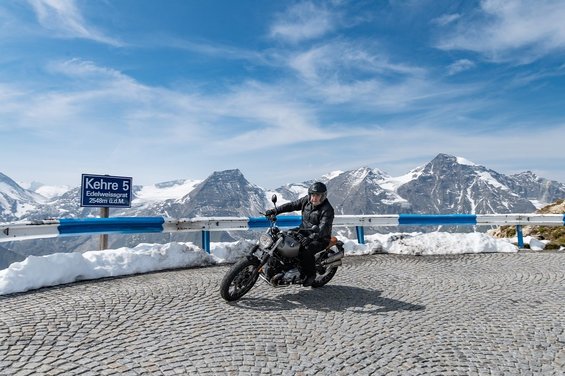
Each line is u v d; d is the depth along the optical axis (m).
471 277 8.78
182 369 4.23
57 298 6.54
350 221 12.57
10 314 5.71
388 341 5.21
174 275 8.40
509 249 12.23
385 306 6.64
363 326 5.70
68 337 4.94
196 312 6.04
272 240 6.57
